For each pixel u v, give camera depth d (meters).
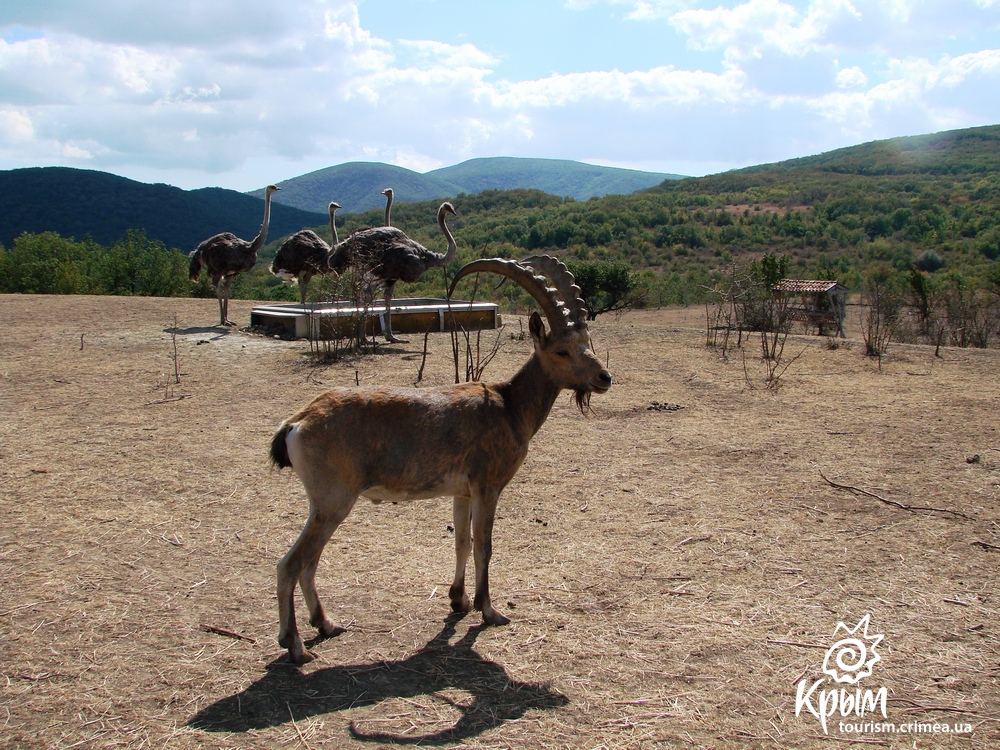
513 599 5.30
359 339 15.62
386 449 4.51
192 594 5.28
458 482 4.81
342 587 5.45
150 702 4.00
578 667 4.42
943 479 7.89
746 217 104.81
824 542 6.32
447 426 4.67
